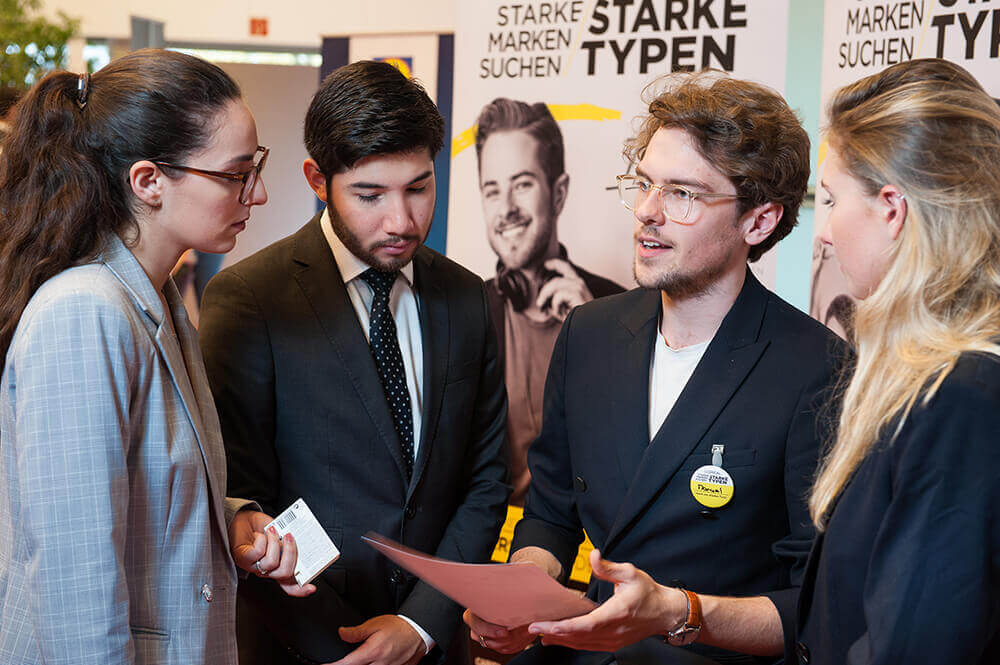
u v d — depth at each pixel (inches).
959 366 41.0
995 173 43.3
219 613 56.6
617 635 55.1
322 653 65.9
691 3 115.0
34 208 51.3
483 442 77.5
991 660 42.5
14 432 50.4
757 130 59.7
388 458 68.9
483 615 57.6
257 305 68.2
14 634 50.3
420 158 64.0
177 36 174.6
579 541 73.8
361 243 65.4
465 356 73.7
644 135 67.6
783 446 61.6
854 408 47.3
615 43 119.5
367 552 68.7
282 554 59.2
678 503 63.2
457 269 77.4
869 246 46.8
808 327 64.6
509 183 127.9
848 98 49.2
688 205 61.0
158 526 52.5
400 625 67.4
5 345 51.2
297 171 164.9
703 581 63.0
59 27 170.4
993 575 39.5
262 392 67.5
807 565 51.2
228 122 54.1
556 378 72.6
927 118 44.1
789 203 62.9
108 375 48.4
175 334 58.9
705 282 62.9
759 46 112.0
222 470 59.2
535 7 123.8
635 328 68.3
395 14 162.7
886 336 45.2
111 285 50.9
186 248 56.1
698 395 63.4
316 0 167.9
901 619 40.1
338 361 68.3
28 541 47.7
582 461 68.1
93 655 47.0
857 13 110.7
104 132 52.4
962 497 39.7
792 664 58.7
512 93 126.3
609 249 122.6
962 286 43.2
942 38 103.3
